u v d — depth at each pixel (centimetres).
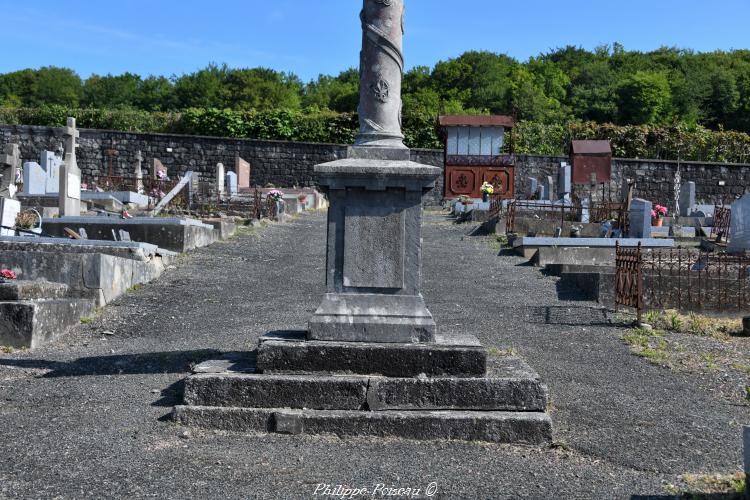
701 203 3700
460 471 482
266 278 1337
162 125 4250
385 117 648
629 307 1127
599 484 471
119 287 1143
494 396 559
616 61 6775
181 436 529
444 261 1577
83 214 1900
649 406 666
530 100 5531
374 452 512
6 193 1764
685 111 5609
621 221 1848
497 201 2358
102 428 542
